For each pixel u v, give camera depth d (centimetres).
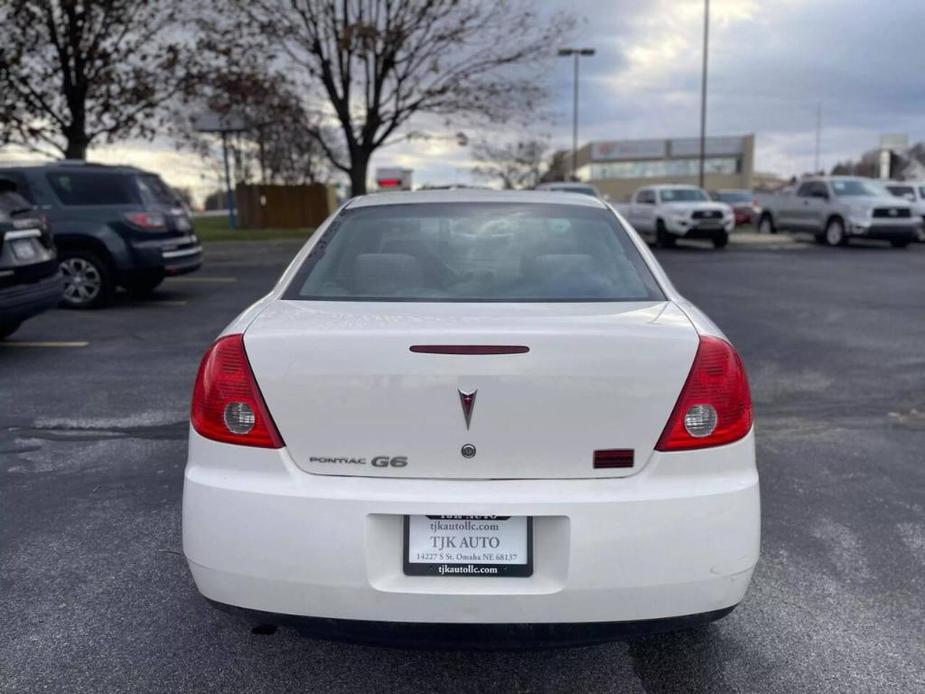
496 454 247
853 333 925
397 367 247
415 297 305
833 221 2317
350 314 277
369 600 244
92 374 725
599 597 243
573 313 278
